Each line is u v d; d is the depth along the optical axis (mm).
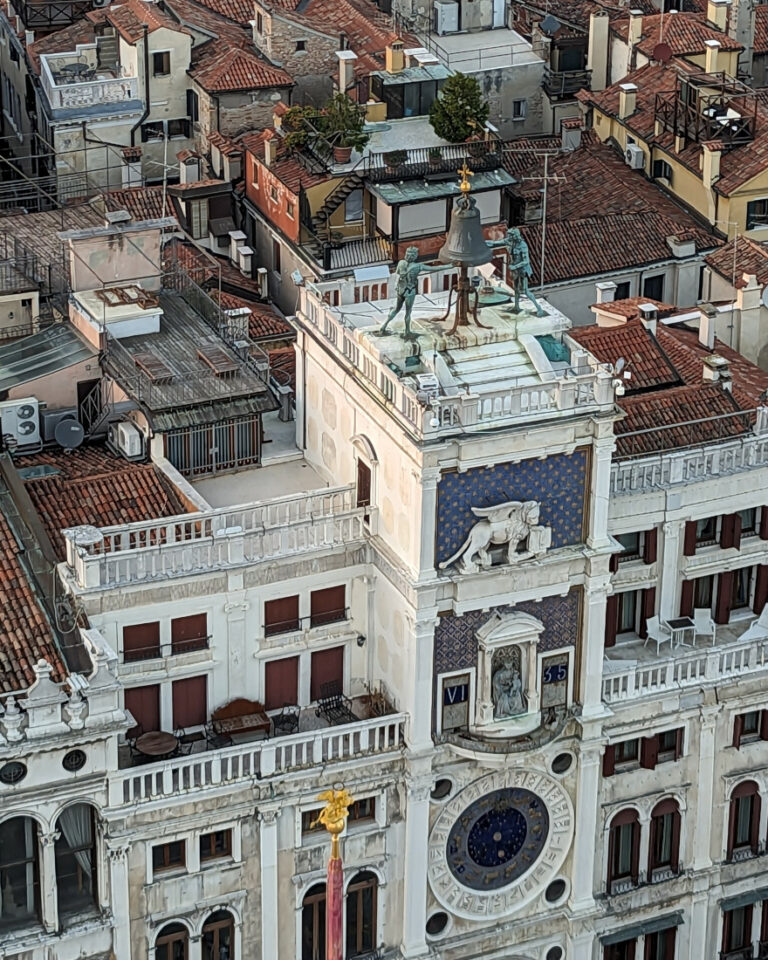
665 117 126938
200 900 78750
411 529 77375
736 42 137250
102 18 132125
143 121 128500
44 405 87625
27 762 73875
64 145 126500
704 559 86312
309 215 115812
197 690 79938
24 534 79125
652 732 84625
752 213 122750
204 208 119562
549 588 79812
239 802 77875
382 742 80000
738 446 85125
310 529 79562
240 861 78875
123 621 77562
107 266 92125
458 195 116688
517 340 79688
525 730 81062
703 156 122750
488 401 76188
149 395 85250
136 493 81750
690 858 87625
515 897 84688
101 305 90438
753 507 86438
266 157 119312
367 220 117562
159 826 76812
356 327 81375
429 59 125438
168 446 84438
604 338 93062
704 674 84688
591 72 141000
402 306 80812
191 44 128500
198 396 85312
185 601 78250
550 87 140125
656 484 83875
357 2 139625
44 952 76750
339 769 79062
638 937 87938
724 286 112312
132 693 79000
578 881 85188
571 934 85875
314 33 130375
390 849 81562
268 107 127875
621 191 124750
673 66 131875
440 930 83938
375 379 78250
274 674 81250
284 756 78188
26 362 88562
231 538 78125
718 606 87562
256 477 85250
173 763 76250
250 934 80250
